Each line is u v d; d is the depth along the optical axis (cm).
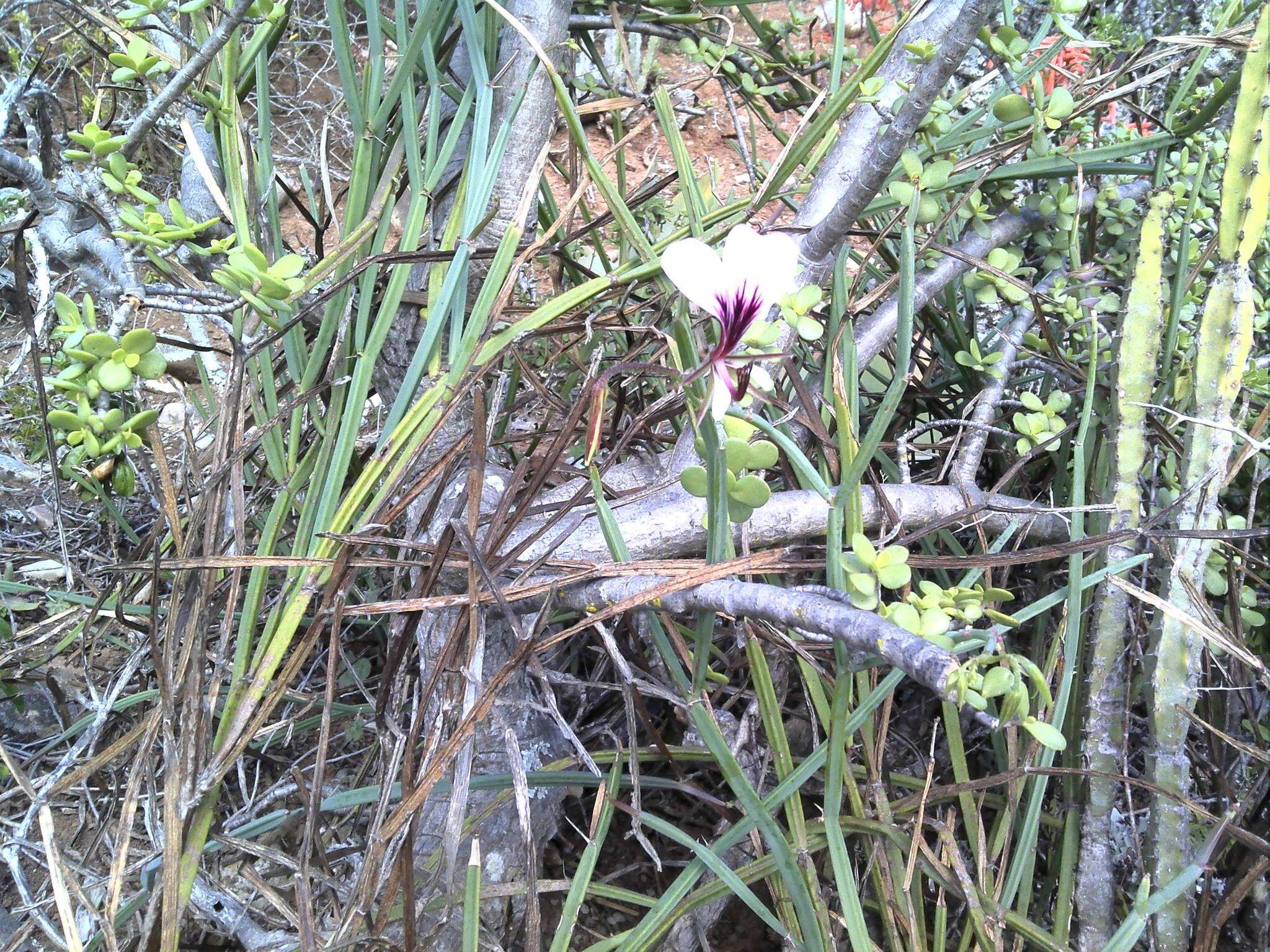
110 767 49
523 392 52
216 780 33
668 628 39
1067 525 44
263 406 41
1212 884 41
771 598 29
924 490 42
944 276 46
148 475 47
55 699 50
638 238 40
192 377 95
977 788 37
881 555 29
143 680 52
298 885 32
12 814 49
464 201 39
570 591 35
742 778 33
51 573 65
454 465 41
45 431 36
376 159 40
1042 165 45
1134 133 53
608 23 54
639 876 50
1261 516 52
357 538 33
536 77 42
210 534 35
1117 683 38
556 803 44
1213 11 62
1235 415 46
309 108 129
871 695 33
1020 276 49
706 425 28
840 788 34
